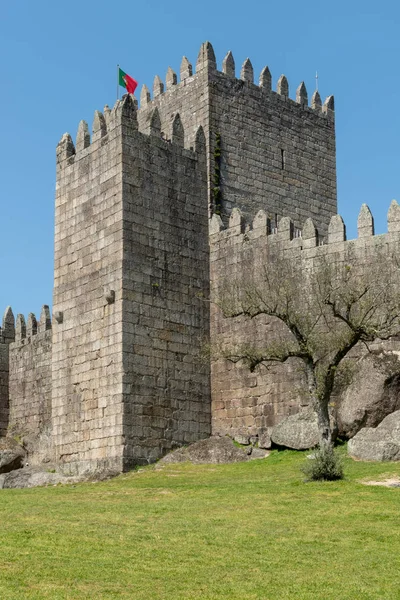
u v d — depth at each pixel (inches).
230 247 1675.7
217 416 1642.5
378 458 1237.7
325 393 1160.2
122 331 1530.5
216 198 1847.9
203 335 1663.4
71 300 1664.6
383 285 1423.5
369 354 1407.5
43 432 1882.4
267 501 1002.1
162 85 2041.1
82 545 787.4
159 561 739.4
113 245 1582.2
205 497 1066.7
